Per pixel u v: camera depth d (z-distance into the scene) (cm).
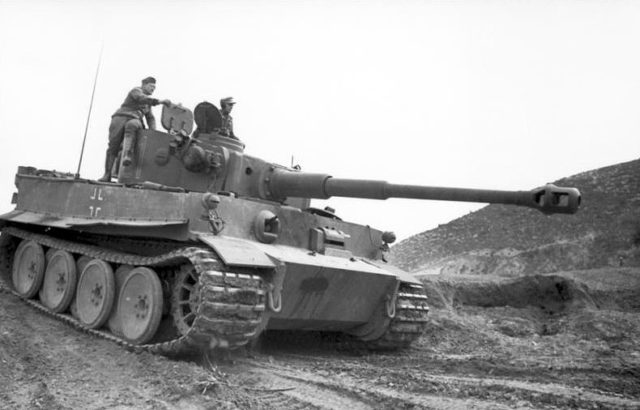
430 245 6762
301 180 1312
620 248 5044
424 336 1606
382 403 784
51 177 1505
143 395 817
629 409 739
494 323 1934
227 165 1318
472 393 833
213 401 779
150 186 1184
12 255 1641
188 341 989
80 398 795
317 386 891
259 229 1148
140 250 1234
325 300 1209
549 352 1405
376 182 1198
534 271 5106
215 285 959
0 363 952
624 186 6394
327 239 1279
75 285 1324
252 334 1022
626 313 1959
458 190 1091
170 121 1346
